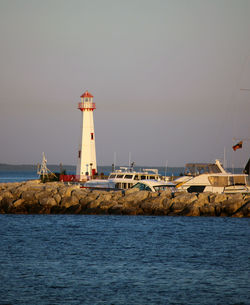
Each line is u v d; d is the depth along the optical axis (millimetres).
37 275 106750
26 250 130875
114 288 99125
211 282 103312
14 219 186625
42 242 142375
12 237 149875
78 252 128875
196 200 195375
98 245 138500
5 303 90750
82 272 109312
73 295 95062
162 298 94188
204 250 132500
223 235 154125
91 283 101938
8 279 103688
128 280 104062
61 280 103562
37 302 91375
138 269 112312
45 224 174750
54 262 117688
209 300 93438
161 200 197375
